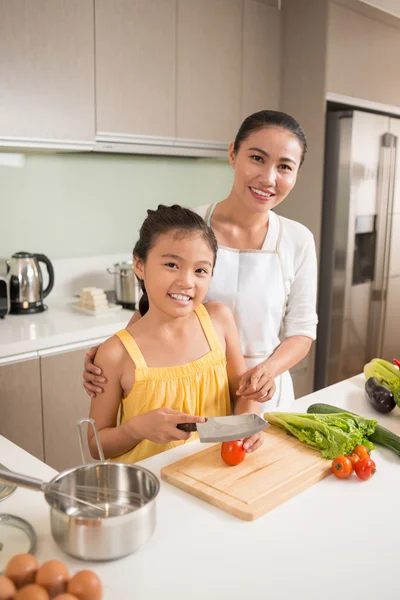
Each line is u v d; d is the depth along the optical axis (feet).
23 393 7.12
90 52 7.77
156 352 4.03
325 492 3.30
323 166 10.21
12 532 2.89
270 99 10.43
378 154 10.55
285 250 5.08
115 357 3.96
